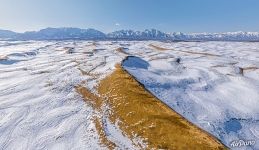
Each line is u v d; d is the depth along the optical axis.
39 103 44.03
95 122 35.81
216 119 38.59
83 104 43.34
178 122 33.78
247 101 48.00
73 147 29.95
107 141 30.61
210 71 72.31
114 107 40.12
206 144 28.62
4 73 72.19
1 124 36.00
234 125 37.84
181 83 56.66
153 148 28.34
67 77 61.91
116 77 53.47
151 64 82.06
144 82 51.91
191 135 30.39
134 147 29.03
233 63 90.38
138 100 40.12
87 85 53.66
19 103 44.25
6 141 31.73
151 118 34.34
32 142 31.38
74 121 36.53
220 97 49.97
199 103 45.00
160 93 47.19
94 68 70.69
